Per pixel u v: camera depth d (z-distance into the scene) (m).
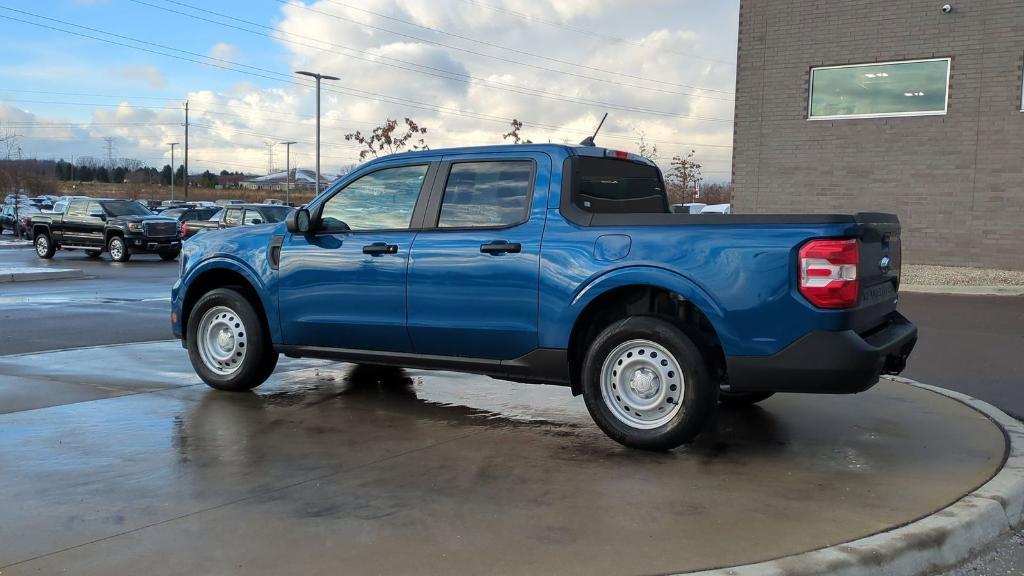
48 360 8.11
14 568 3.37
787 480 4.56
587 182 5.66
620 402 5.17
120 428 5.54
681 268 4.92
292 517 3.95
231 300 6.62
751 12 18.61
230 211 25.28
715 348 5.08
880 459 4.96
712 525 3.86
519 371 5.50
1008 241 16.58
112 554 3.50
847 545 3.57
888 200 17.64
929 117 17.03
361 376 7.48
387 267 5.88
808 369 4.68
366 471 4.68
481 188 5.73
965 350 9.15
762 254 4.74
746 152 18.97
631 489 4.40
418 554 3.52
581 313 5.22
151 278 19.42
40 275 18.80
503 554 3.52
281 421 5.80
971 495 4.23
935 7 16.75
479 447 5.20
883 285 5.36
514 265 5.41
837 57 17.78
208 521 3.89
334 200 6.31
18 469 4.64
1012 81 16.19
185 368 7.72
